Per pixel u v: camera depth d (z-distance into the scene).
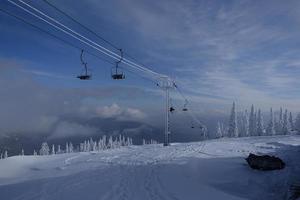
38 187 23.23
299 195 21.53
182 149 43.41
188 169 29.16
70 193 20.91
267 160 28.22
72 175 27.05
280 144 47.19
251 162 28.59
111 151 45.16
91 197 19.73
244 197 22.84
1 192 22.47
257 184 25.19
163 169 28.75
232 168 29.33
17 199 20.36
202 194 21.00
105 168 29.55
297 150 37.03
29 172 31.53
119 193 20.52
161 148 46.91
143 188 21.86
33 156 38.94
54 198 19.97
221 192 22.17
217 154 37.12
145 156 36.69
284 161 31.53
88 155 40.16
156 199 19.20
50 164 34.38
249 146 46.09
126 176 25.75
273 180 25.66
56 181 24.97
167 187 22.33
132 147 53.50
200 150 41.50
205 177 26.95
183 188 22.31
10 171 32.31
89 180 24.56
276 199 22.36
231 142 54.59
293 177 25.67
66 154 42.47
